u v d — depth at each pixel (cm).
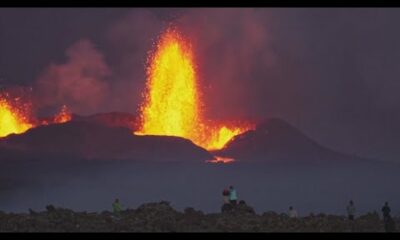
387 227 13100
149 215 12962
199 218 12912
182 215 13050
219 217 13212
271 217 13488
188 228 12350
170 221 12512
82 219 12588
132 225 12275
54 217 12619
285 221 13300
